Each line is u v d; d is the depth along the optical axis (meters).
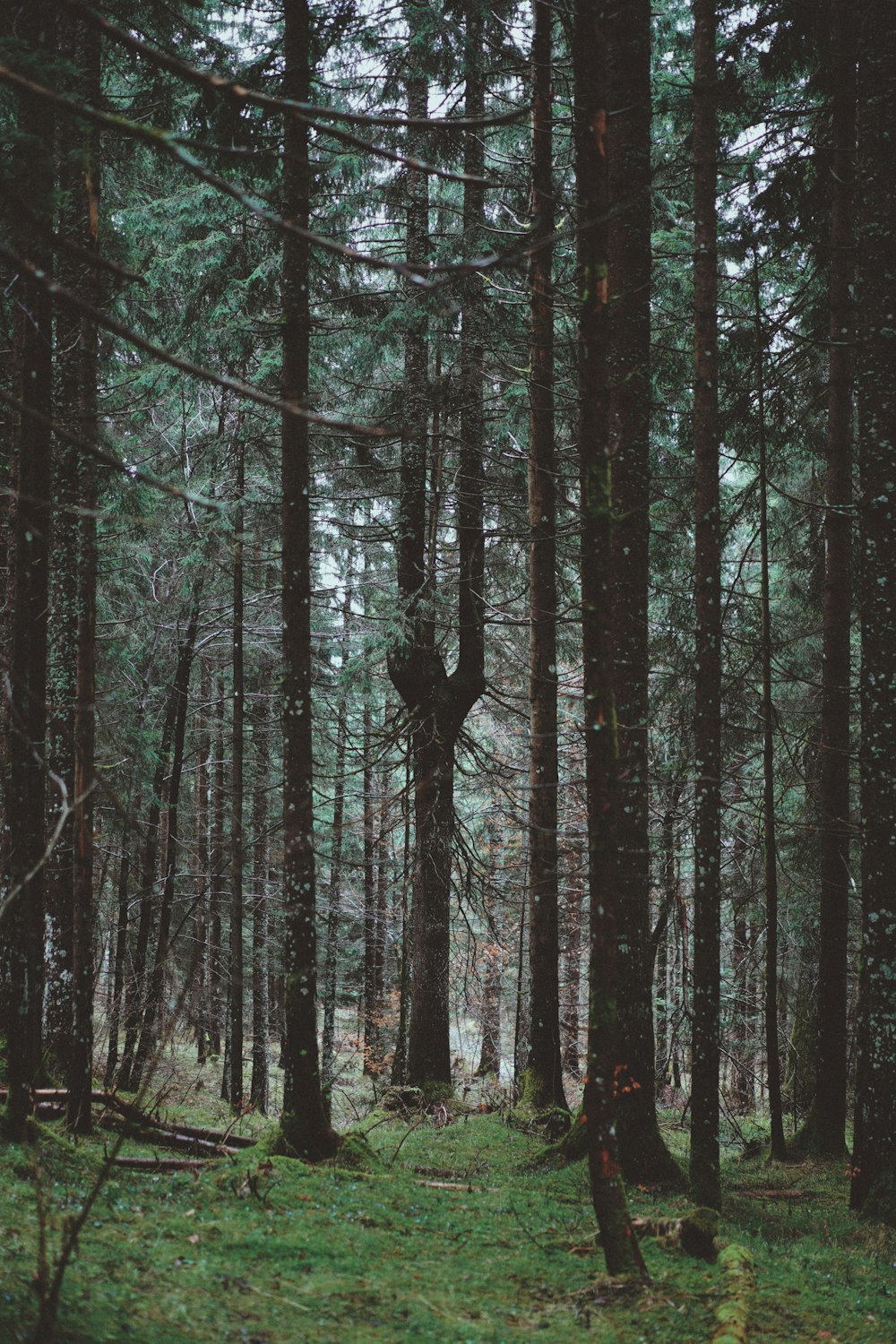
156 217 14.24
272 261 14.10
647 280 11.45
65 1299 5.32
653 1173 10.43
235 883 16.31
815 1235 9.58
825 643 14.20
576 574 19.39
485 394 17.55
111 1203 7.50
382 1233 7.65
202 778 23.52
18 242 6.12
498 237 14.36
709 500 10.14
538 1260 7.39
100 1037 14.98
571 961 23.84
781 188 14.09
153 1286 5.94
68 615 12.18
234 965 16.25
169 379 14.93
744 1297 6.71
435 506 15.89
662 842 16.38
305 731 9.56
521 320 15.61
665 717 18.30
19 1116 8.52
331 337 15.41
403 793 16.75
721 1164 13.10
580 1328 6.11
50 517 8.54
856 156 13.54
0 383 9.68
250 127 9.82
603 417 6.97
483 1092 16.50
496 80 15.36
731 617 16.02
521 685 20.33
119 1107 10.27
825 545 16.25
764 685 13.12
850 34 12.85
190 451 16.22
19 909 8.41
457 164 15.18
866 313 11.22
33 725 8.27
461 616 16.75
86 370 9.80
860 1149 10.59
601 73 6.64
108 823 17.38
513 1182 10.34
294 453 9.75
